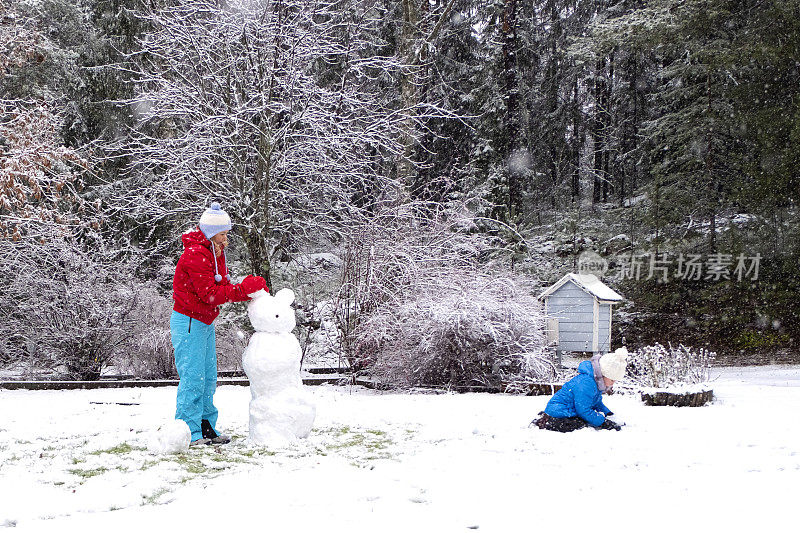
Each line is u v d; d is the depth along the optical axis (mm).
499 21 22781
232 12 11344
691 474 4195
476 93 22562
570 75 27141
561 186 29484
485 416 6727
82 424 6316
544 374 9125
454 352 9312
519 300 10047
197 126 10094
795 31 15633
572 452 4910
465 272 10914
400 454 4922
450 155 23781
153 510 3453
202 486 3963
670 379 8711
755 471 4301
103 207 15602
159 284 12750
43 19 16453
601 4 25844
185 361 5340
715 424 6145
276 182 11242
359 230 10930
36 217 10273
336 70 16469
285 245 12367
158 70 11641
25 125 10805
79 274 10930
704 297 17844
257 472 4312
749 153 17688
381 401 8023
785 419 6418
